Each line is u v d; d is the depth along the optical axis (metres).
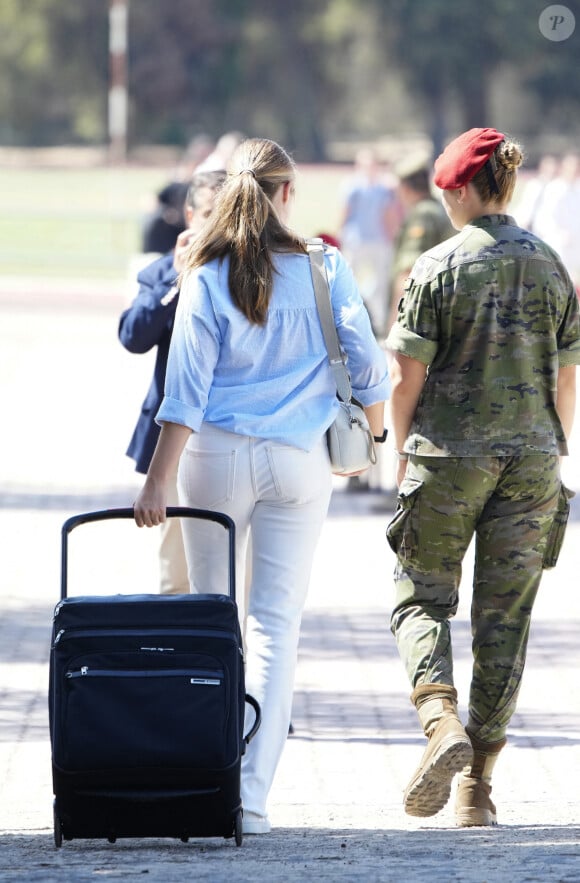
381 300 79.50
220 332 15.78
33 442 52.06
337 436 16.20
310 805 19.47
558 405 16.80
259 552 16.27
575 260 86.06
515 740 22.89
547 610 31.62
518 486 16.47
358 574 34.69
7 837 16.69
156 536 38.34
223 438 15.87
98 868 13.67
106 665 14.60
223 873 13.25
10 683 25.72
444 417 16.45
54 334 83.75
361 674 26.67
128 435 53.72
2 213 126.12
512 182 16.55
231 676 14.75
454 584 16.84
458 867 13.61
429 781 15.74
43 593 32.22
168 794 14.72
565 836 16.30
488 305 16.28
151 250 50.75
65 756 14.51
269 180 16.09
